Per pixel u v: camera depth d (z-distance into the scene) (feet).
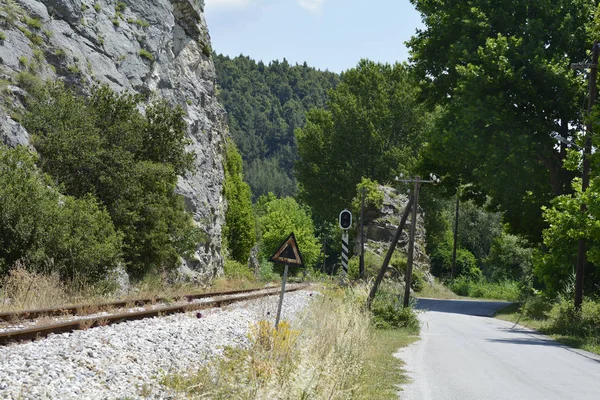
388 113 260.42
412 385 35.94
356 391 28.81
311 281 134.82
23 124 84.48
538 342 70.33
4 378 24.07
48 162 84.12
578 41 128.26
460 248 311.27
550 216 91.86
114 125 92.43
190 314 54.39
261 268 269.23
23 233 66.69
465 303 176.76
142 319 49.11
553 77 122.21
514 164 125.29
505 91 128.88
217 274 143.02
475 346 61.62
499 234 303.89
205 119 154.61
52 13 107.96
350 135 260.42
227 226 177.68
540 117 131.34
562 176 135.03
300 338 31.83
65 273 70.90
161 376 27.09
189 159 104.99
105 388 24.76
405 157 251.80
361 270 170.40
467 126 128.88
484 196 158.81
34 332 36.42
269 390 21.20
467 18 134.21
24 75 89.97
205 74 167.32
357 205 218.18
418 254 221.05
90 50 112.37
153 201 95.76
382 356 47.62
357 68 276.82
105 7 122.72
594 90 91.45
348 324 41.37
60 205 74.28
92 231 74.28
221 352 35.68
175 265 108.37
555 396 33.45
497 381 38.42
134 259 94.48
